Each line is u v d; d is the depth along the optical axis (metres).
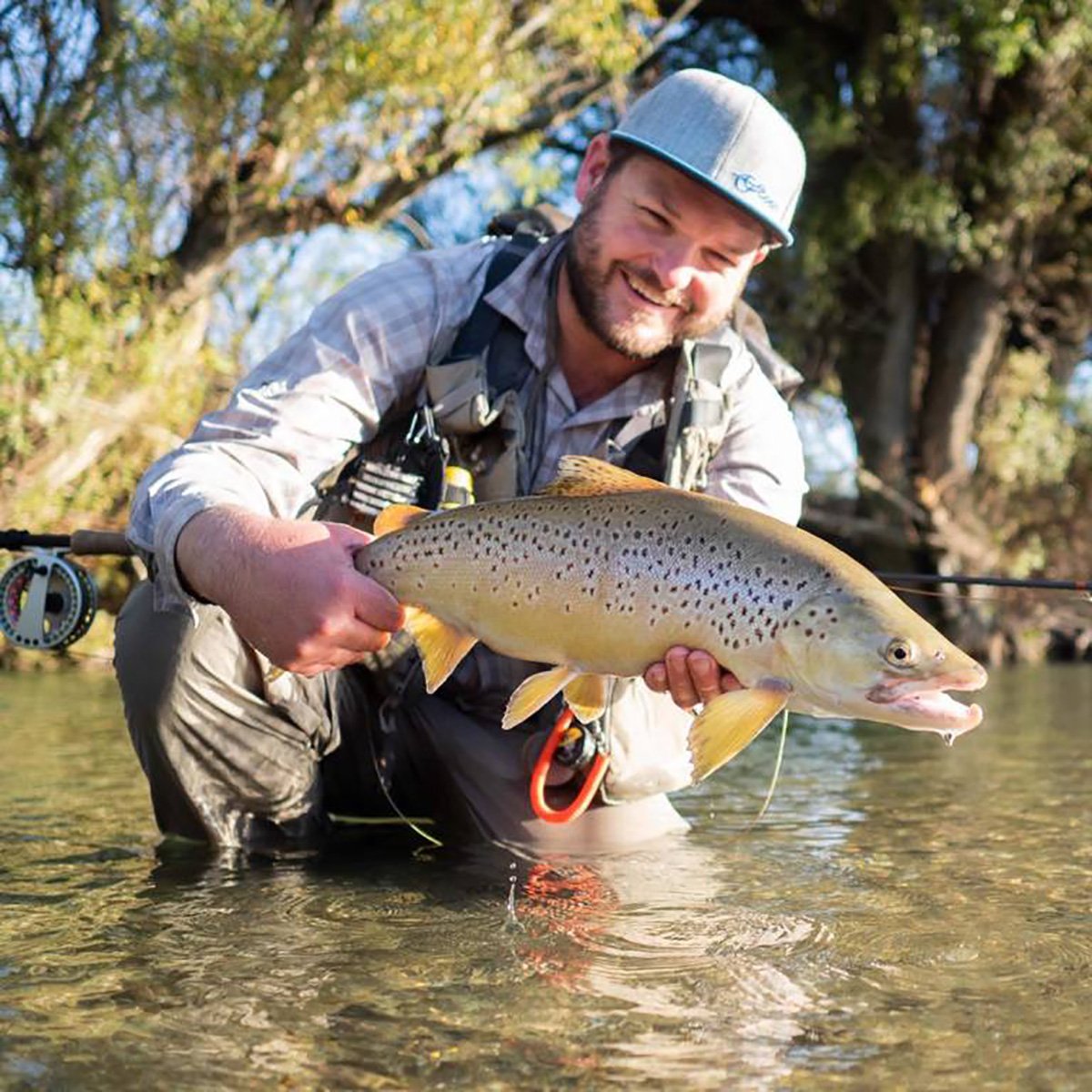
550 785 3.25
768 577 2.34
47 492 11.16
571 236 3.07
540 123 14.41
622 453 3.14
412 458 3.08
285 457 2.91
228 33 11.43
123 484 11.84
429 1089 1.62
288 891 2.69
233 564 2.40
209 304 13.03
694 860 3.06
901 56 16.19
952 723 2.21
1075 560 18.70
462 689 3.31
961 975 2.10
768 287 18.14
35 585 3.42
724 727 2.33
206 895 2.65
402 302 3.11
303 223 12.85
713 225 2.88
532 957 2.18
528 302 3.13
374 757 3.35
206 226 12.48
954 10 15.62
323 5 12.06
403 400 3.15
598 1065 1.70
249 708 3.10
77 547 3.46
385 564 2.56
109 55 11.32
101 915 2.48
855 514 18.34
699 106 2.84
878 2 16.34
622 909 2.54
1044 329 19.50
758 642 2.33
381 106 12.24
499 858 3.05
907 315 17.91
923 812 3.89
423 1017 1.87
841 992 2.01
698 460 3.07
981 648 16.61
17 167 11.34
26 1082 1.64
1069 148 17.02
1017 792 4.35
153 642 3.04
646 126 2.89
